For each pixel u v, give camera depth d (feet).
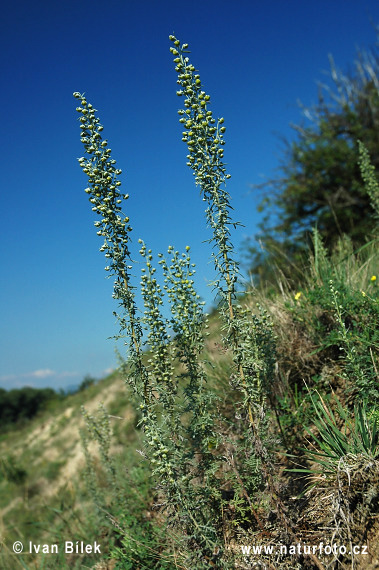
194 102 7.88
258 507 9.00
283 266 19.79
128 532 10.87
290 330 13.30
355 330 11.57
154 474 7.82
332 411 10.95
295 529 8.07
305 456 9.86
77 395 61.62
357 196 35.81
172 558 9.16
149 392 8.44
